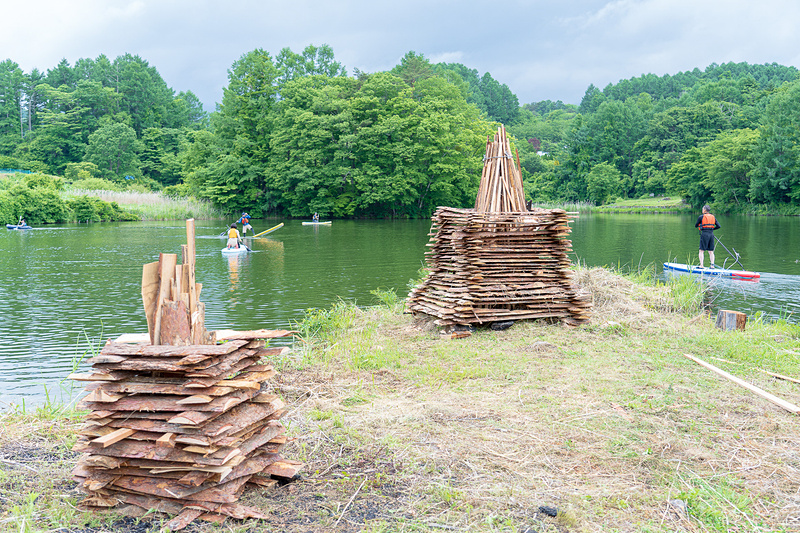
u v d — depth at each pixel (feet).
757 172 196.85
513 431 15.06
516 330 26.30
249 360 12.14
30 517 10.89
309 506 11.57
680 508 11.30
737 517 10.97
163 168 312.29
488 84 574.97
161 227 119.14
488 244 27.04
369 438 14.69
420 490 12.07
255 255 66.80
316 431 15.25
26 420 16.61
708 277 47.96
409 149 167.53
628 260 63.16
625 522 10.83
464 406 17.02
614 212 232.12
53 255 66.80
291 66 210.79
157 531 10.61
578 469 12.98
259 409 11.94
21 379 22.02
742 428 15.26
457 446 14.14
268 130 187.83
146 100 356.59
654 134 313.32
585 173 297.53
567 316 27.71
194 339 11.89
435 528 10.66
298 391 18.54
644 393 17.97
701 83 462.19
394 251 71.36
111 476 11.30
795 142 199.31
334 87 182.50
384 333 27.22
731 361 21.80
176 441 10.69
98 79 362.94
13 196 125.59
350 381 19.72
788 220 155.63
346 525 10.82
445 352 23.07
